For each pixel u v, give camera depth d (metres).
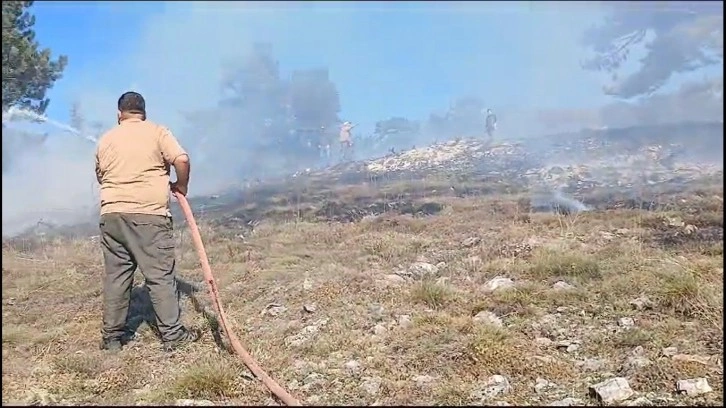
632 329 3.83
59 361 3.69
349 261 5.64
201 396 3.23
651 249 5.46
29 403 3.20
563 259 5.05
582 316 4.17
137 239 3.82
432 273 5.20
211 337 4.08
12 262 5.86
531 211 7.39
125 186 3.82
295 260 5.77
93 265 6.04
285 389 3.28
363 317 4.26
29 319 4.48
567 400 3.07
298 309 4.50
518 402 3.07
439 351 3.62
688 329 3.83
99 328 4.29
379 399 3.14
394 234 6.59
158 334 4.17
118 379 3.46
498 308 4.28
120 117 4.00
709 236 5.88
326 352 3.74
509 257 5.50
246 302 4.80
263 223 7.54
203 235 7.07
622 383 3.10
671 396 3.06
